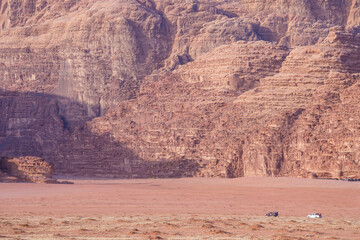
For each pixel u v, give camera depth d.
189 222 185.38
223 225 179.00
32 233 159.12
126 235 155.75
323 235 159.12
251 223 185.00
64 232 161.25
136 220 190.12
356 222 194.12
